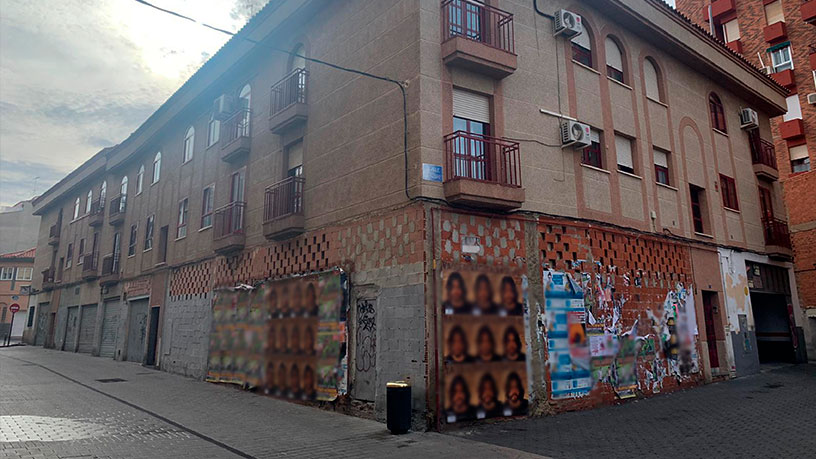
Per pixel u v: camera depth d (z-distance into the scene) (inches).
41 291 1342.3
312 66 509.7
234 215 597.6
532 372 386.3
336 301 420.8
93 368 727.1
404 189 375.2
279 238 512.4
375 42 429.7
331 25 490.0
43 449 266.7
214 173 682.2
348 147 442.3
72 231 1227.2
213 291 630.5
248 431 330.3
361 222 412.5
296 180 497.7
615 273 469.7
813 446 279.6
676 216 559.8
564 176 450.9
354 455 271.6
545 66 462.0
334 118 465.7
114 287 952.9
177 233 760.3
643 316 486.6
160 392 504.4
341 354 407.8
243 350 542.6
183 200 759.1
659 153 569.6
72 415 365.1
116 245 991.0
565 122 462.0
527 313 394.0
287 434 322.3
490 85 416.2
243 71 642.8
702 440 299.9
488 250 383.9
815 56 867.4
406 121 384.2
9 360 841.5
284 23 542.3
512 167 413.1
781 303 740.7
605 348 441.7
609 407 421.7
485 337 366.9
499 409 362.3
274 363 488.1
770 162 763.4
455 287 359.9
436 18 397.7
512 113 426.0
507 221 400.2
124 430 322.3
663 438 307.4
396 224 377.1
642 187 526.9
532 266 406.6
